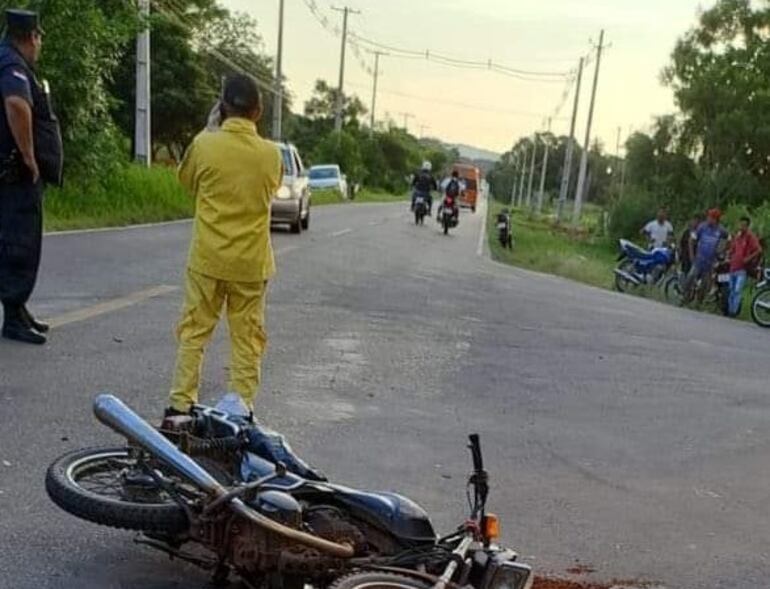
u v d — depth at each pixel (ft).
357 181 247.50
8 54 24.21
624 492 20.99
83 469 13.61
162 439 12.80
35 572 13.70
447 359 32.65
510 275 69.97
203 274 18.89
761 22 169.58
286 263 54.85
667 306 67.82
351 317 38.75
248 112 19.16
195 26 186.39
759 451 25.71
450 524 17.66
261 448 13.78
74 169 71.20
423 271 61.16
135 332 29.81
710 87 168.04
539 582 15.74
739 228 71.05
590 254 137.18
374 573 11.62
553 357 35.76
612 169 312.91
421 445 22.26
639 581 16.35
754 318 60.90
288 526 12.11
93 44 69.21
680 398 31.32
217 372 26.45
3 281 25.88
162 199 81.71
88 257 47.16
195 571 14.28
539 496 19.95
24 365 24.06
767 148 164.45
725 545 18.54
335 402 25.02
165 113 176.04
